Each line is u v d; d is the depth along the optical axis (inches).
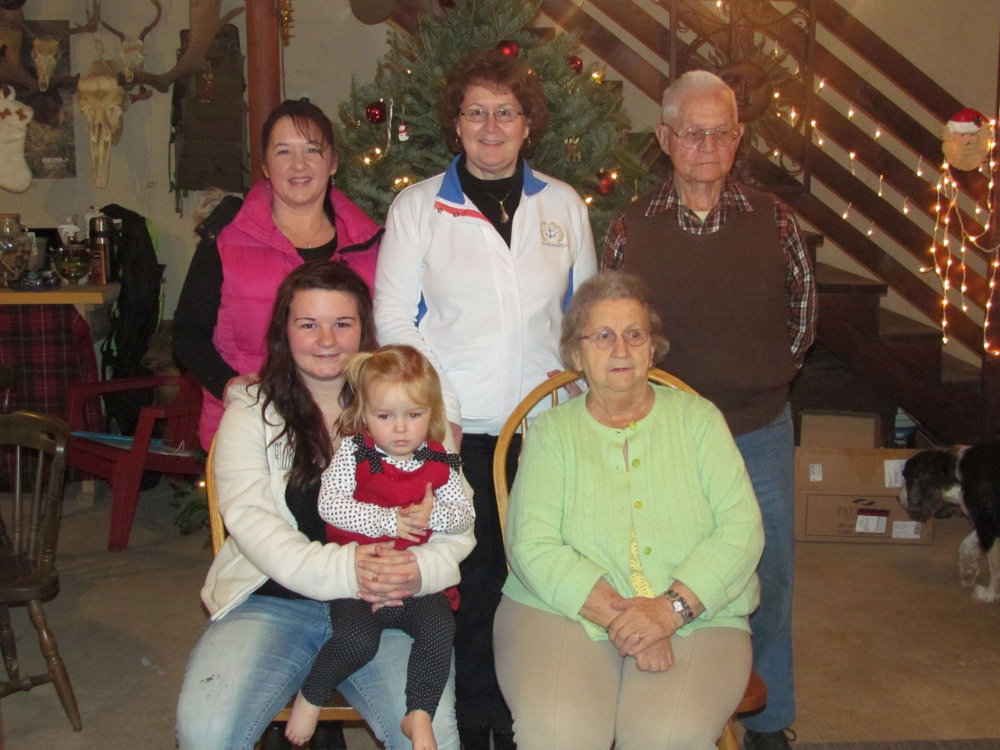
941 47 195.5
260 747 87.0
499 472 80.0
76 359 173.9
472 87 82.2
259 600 74.0
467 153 84.2
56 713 102.7
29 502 173.2
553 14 161.3
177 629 122.9
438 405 70.4
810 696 104.7
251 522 70.2
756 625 87.9
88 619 125.6
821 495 151.2
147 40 201.9
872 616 125.0
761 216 84.1
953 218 191.2
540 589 71.7
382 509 68.9
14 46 190.9
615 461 74.5
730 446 75.6
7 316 170.7
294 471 72.6
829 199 203.8
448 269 83.7
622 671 71.3
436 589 69.6
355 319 72.3
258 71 145.2
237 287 85.4
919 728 98.2
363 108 123.4
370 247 89.9
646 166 126.2
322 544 72.8
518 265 84.1
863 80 172.2
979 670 110.4
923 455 137.5
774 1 192.1
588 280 75.8
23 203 203.6
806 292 87.0
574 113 115.1
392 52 128.7
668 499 73.7
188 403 158.1
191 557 149.4
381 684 69.1
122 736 98.0
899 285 172.9
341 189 121.1
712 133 80.7
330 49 204.4
